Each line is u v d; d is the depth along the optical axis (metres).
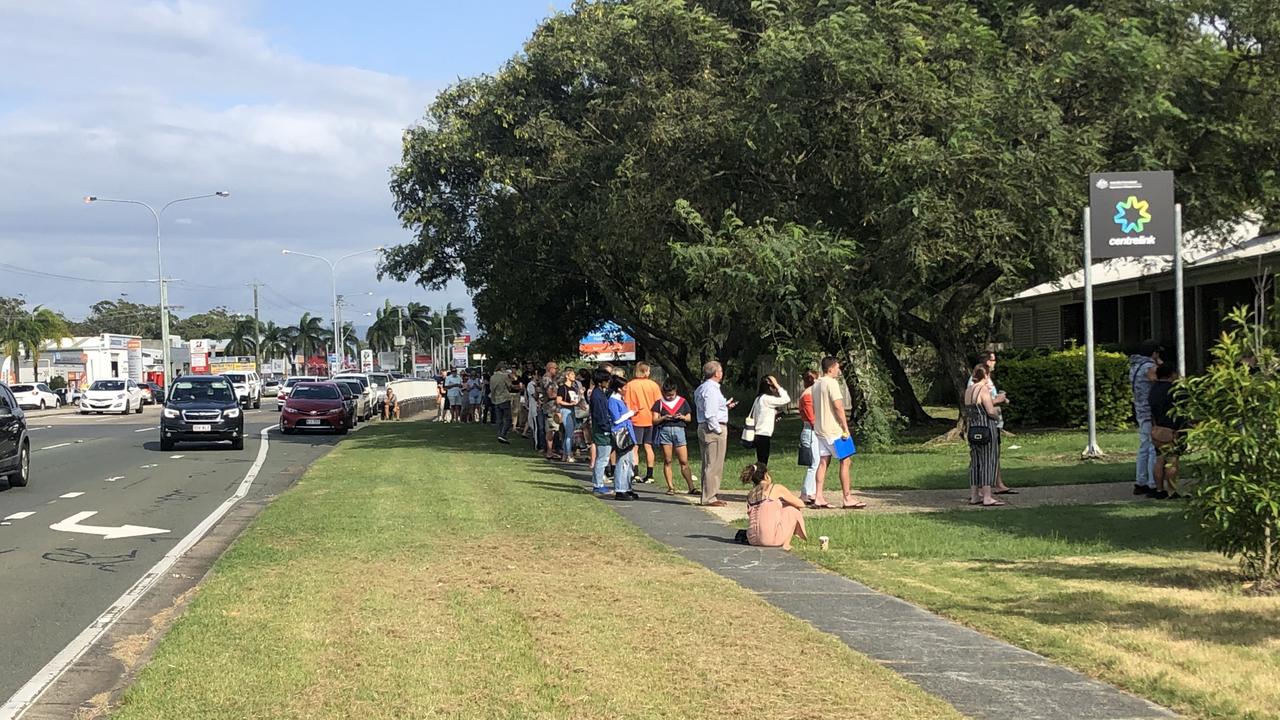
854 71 18.56
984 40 19.33
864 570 9.83
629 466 15.28
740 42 23.50
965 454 19.97
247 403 62.59
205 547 11.93
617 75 23.58
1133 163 18.94
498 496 15.54
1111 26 18.91
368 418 45.53
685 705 5.71
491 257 30.73
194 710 5.68
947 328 22.73
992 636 7.30
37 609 8.73
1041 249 19.41
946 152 17.94
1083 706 5.72
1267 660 6.52
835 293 19.11
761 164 21.19
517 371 38.09
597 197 24.38
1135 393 14.08
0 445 17.20
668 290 28.08
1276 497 8.30
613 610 8.02
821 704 5.71
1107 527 11.79
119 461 24.22
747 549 11.08
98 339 95.56
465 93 28.41
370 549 10.91
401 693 5.94
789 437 27.05
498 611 7.97
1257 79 20.16
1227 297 27.28
